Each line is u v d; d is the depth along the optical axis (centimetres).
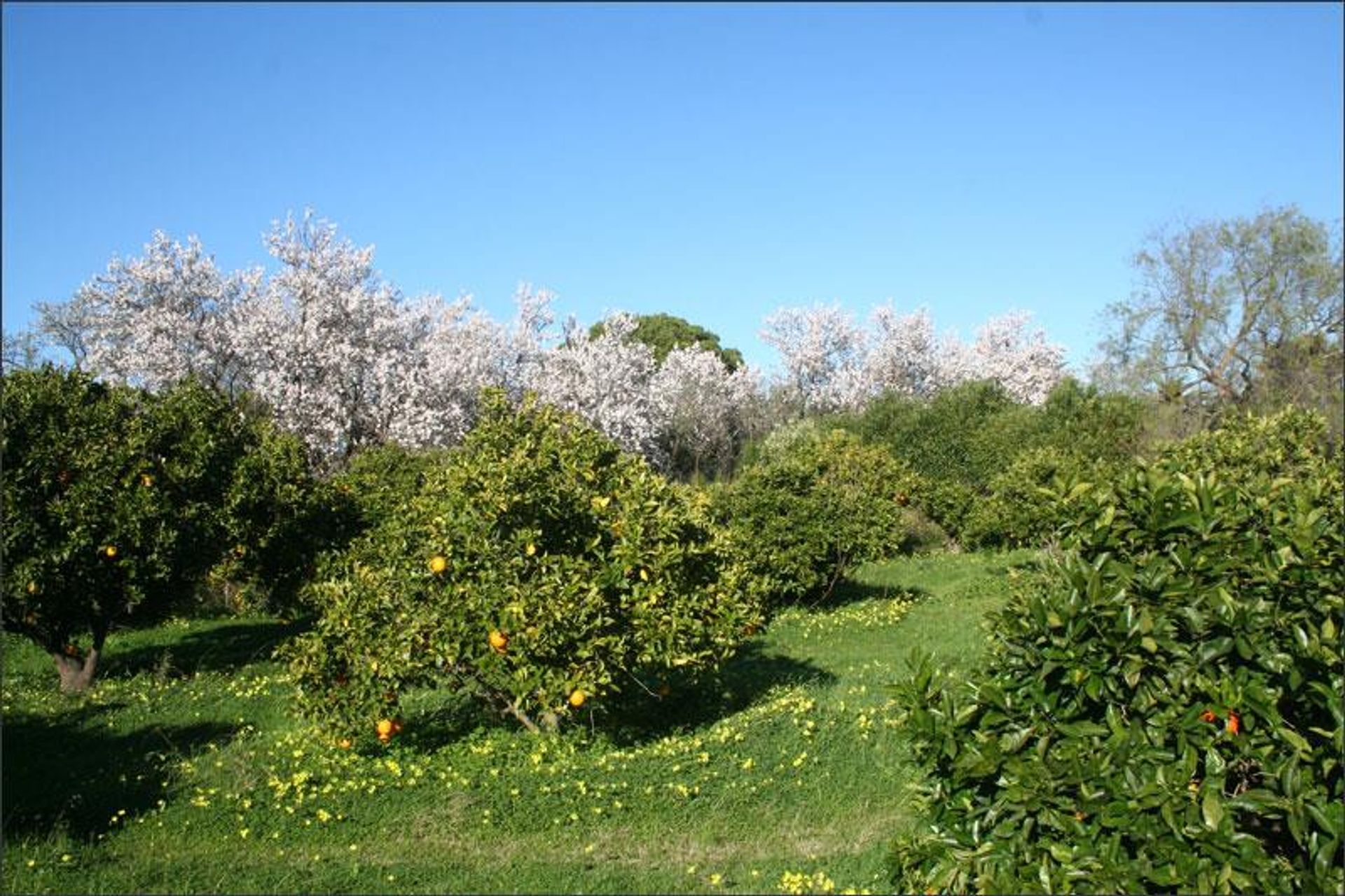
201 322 2169
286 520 1053
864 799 570
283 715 814
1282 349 2427
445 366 2339
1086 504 403
